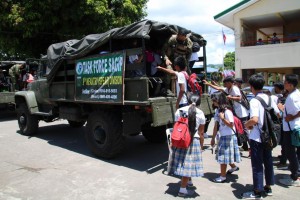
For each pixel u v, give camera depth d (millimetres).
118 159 6195
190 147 4211
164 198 4242
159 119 5250
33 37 14508
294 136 4633
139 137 8297
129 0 14930
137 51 5328
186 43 5992
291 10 14930
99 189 4590
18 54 15836
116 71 5637
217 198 4242
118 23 14547
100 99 5996
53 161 6078
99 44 5980
